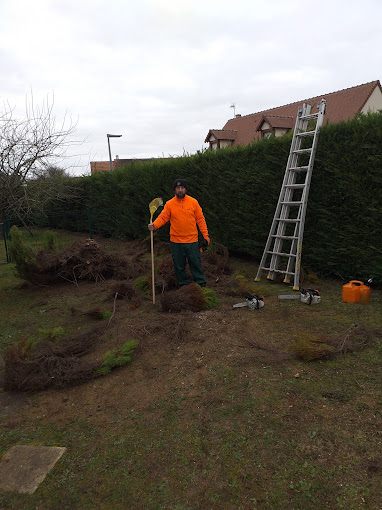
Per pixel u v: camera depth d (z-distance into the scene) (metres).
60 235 15.91
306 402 2.93
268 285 6.40
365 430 2.57
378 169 5.41
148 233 12.23
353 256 5.95
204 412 2.91
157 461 2.45
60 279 7.45
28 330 5.02
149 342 4.22
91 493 2.23
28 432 2.84
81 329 4.92
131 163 13.29
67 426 2.89
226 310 5.11
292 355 3.70
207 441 2.59
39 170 14.39
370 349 3.75
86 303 6.07
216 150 9.05
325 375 3.32
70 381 3.47
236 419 2.80
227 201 8.66
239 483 2.22
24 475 2.39
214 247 7.98
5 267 9.69
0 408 3.21
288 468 2.30
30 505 2.17
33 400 3.31
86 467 2.44
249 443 2.54
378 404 2.84
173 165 10.40
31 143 13.61
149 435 2.71
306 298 5.19
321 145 6.22
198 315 4.95
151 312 5.23
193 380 3.39
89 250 7.46
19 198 14.31
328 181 6.23
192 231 5.82
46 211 16.08
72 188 15.58
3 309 6.01
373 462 2.28
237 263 8.45
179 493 2.19
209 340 4.16
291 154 6.46
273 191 7.39
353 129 5.73
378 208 5.49
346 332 4.14
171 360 3.79
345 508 2.00
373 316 4.65
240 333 4.32
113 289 6.20
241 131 24.42
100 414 3.02
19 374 3.50
